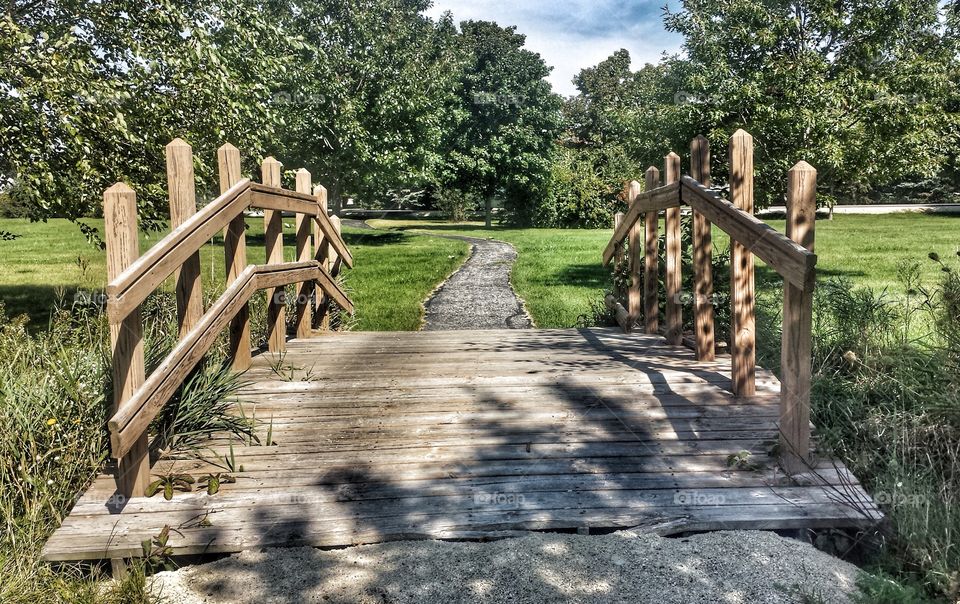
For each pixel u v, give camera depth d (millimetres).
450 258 19906
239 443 3793
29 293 12109
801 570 2713
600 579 2664
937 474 3537
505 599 2555
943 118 11836
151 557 2869
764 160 11977
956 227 29125
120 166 7758
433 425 3975
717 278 5848
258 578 2730
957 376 3916
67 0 7535
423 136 26375
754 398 4191
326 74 21625
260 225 36438
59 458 3438
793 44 12555
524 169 43375
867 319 5402
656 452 3609
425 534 2980
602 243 26016
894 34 12070
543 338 6258
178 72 7770
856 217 39125
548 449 3674
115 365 3141
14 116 6770
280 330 5633
